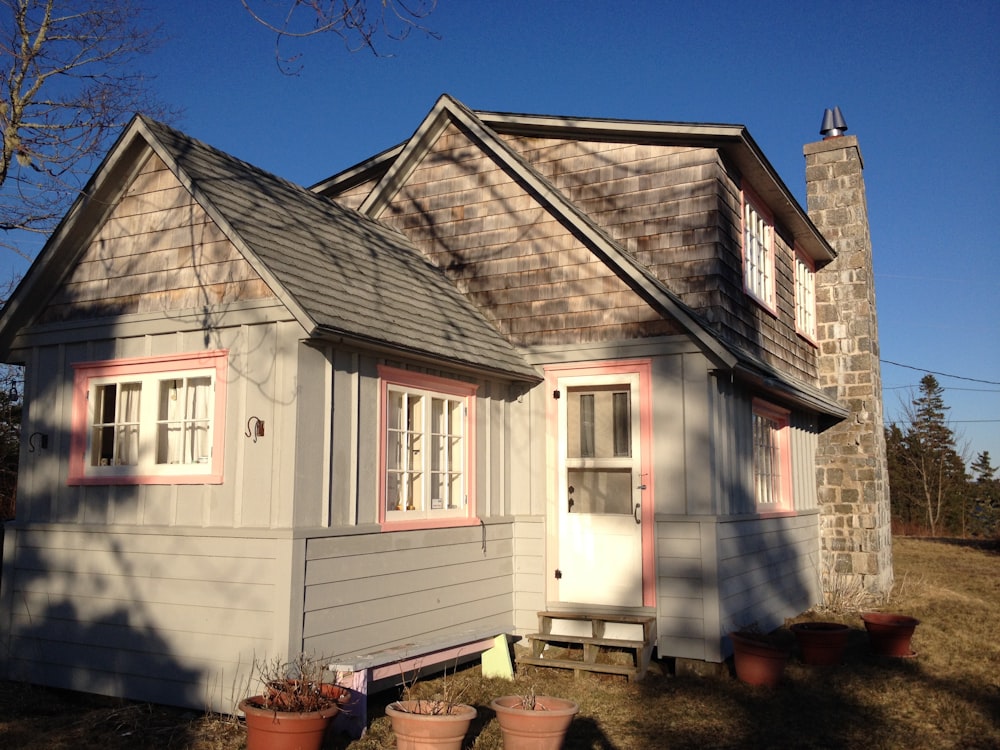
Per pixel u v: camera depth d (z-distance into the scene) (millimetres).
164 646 7156
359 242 9398
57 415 8281
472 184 10812
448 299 9805
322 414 7094
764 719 7004
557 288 9938
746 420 10023
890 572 14703
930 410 46281
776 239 12211
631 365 9281
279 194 9086
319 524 6945
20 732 6551
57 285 8492
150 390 7754
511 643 9445
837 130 15070
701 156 9789
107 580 7578
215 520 7125
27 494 8328
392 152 11797
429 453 8406
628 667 8242
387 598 7582
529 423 9820
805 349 13383
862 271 14203
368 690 7059
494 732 6598
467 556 8812
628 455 9320
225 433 7219
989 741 6438
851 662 9047
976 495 41969
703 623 8469
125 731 6504
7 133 9133
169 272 7789
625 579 9047
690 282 9586
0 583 10742
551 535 9484
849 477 13719
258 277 7238
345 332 6879
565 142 10711
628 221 10094
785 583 11211
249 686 6648
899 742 6426
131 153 7973
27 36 9500
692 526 8625
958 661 9047
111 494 7762
